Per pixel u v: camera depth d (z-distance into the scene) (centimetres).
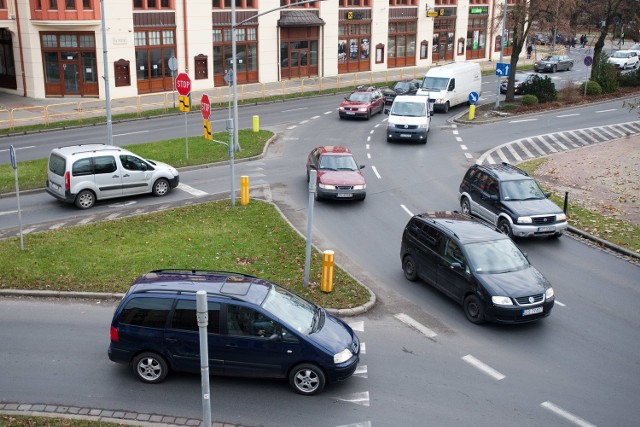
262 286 1096
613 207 2111
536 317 1284
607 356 1201
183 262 1545
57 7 3819
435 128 3550
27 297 1365
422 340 1242
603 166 2688
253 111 3912
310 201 1391
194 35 4438
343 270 1552
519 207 1819
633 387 1093
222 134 3131
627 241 1798
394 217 2014
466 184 2039
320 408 991
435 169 2641
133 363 1041
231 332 1016
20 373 1064
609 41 9269
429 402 1022
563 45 8475
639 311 1398
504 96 4697
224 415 960
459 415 988
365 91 3859
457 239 1391
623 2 4612
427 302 1423
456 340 1248
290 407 990
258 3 4762
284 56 5112
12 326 1234
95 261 1537
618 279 1570
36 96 4000
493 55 6956
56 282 1416
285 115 3806
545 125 3622
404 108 3142
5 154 2662
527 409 1012
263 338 1011
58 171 1977
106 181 2016
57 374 1065
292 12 5025
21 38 3928
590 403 1038
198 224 1841
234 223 1861
